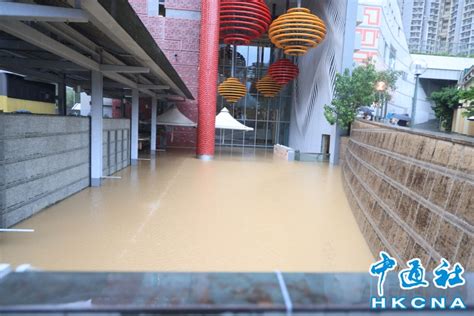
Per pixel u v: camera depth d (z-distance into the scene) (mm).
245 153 21766
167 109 21406
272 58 27219
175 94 17922
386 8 24328
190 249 4957
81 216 6230
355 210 7453
